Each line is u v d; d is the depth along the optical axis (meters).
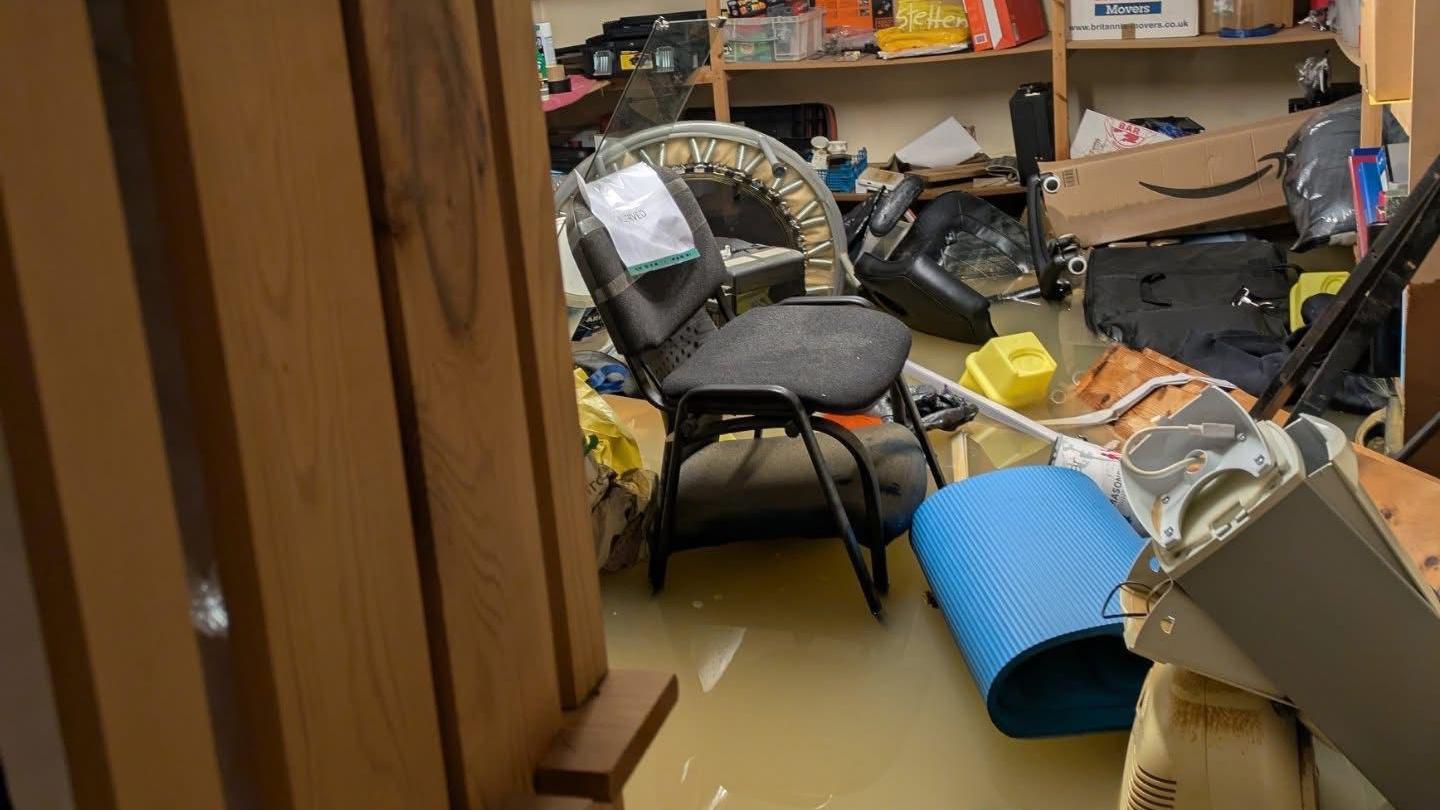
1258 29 4.44
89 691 0.58
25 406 0.55
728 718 2.40
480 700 0.87
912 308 4.04
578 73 4.90
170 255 0.63
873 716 2.37
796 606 2.74
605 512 2.78
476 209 0.85
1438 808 1.74
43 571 0.57
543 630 0.96
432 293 0.80
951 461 3.24
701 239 3.03
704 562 2.94
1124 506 2.82
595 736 0.98
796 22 4.79
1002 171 4.96
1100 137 4.85
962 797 2.14
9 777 0.60
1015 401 3.50
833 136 5.27
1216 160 4.38
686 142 3.92
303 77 0.69
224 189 0.63
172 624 0.62
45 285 0.55
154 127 0.62
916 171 5.05
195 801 0.64
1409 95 2.70
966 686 2.44
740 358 2.68
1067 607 2.13
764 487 2.87
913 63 5.12
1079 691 2.21
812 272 4.04
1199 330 3.68
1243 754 1.77
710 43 3.75
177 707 0.63
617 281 2.72
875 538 2.67
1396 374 3.07
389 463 0.77
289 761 0.69
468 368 0.85
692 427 2.83
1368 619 1.64
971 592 2.28
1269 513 1.61
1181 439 1.73
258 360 0.66
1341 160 3.99
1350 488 1.62
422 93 0.79
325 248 0.71
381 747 0.77
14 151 0.53
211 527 0.67
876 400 2.54
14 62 0.53
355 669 0.74
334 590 0.72
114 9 0.62
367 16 0.73
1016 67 5.13
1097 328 3.98
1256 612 1.67
